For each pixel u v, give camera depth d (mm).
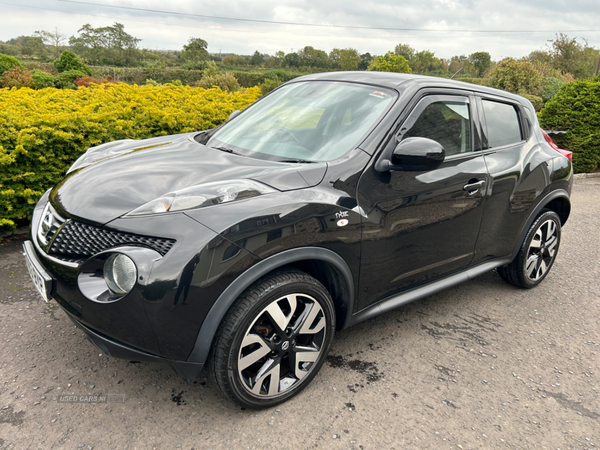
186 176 2217
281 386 2229
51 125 4188
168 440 1989
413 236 2547
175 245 1789
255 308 1945
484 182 2889
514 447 2104
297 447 2000
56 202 2189
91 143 4438
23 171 4078
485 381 2570
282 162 2385
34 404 2152
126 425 2059
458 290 3764
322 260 2139
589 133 9164
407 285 2725
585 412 2381
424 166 2268
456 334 3049
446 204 2662
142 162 2467
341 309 2418
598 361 2859
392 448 2035
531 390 2525
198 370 1936
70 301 1905
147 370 2451
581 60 56312
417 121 2576
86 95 6102
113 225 1879
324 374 2510
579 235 5473
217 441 1999
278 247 1945
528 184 3275
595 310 3555
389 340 2914
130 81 76812
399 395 2389
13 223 4023
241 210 1894
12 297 3141
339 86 2924
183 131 5398
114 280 1807
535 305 3568
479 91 3129
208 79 55906
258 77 75000
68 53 63344
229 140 2838
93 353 2568
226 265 1827
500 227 3188
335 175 2223
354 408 2264
